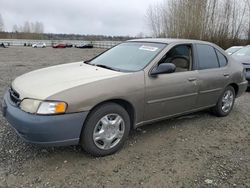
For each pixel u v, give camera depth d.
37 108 2.99
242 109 5.99
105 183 2.94
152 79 3.84
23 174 3.02
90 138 3.32
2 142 3.73
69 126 3.08
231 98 5.42
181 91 4.21
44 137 3.00
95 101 3.24
